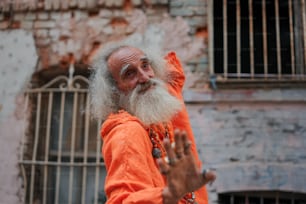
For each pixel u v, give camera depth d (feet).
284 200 13.93
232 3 15.28
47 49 15.33
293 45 14.74
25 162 14.46
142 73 6.10
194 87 14.39
